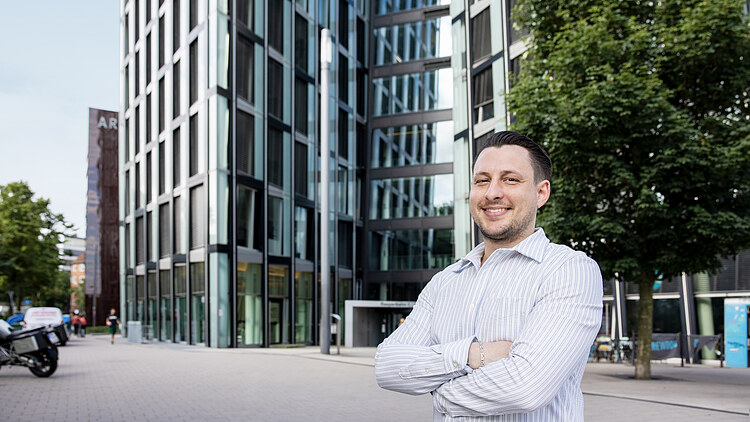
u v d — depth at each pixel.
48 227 39.09
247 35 27.98
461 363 1.69
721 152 11.66
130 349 24.64
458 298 1.93
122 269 39.03
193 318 27.67
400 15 38.12
